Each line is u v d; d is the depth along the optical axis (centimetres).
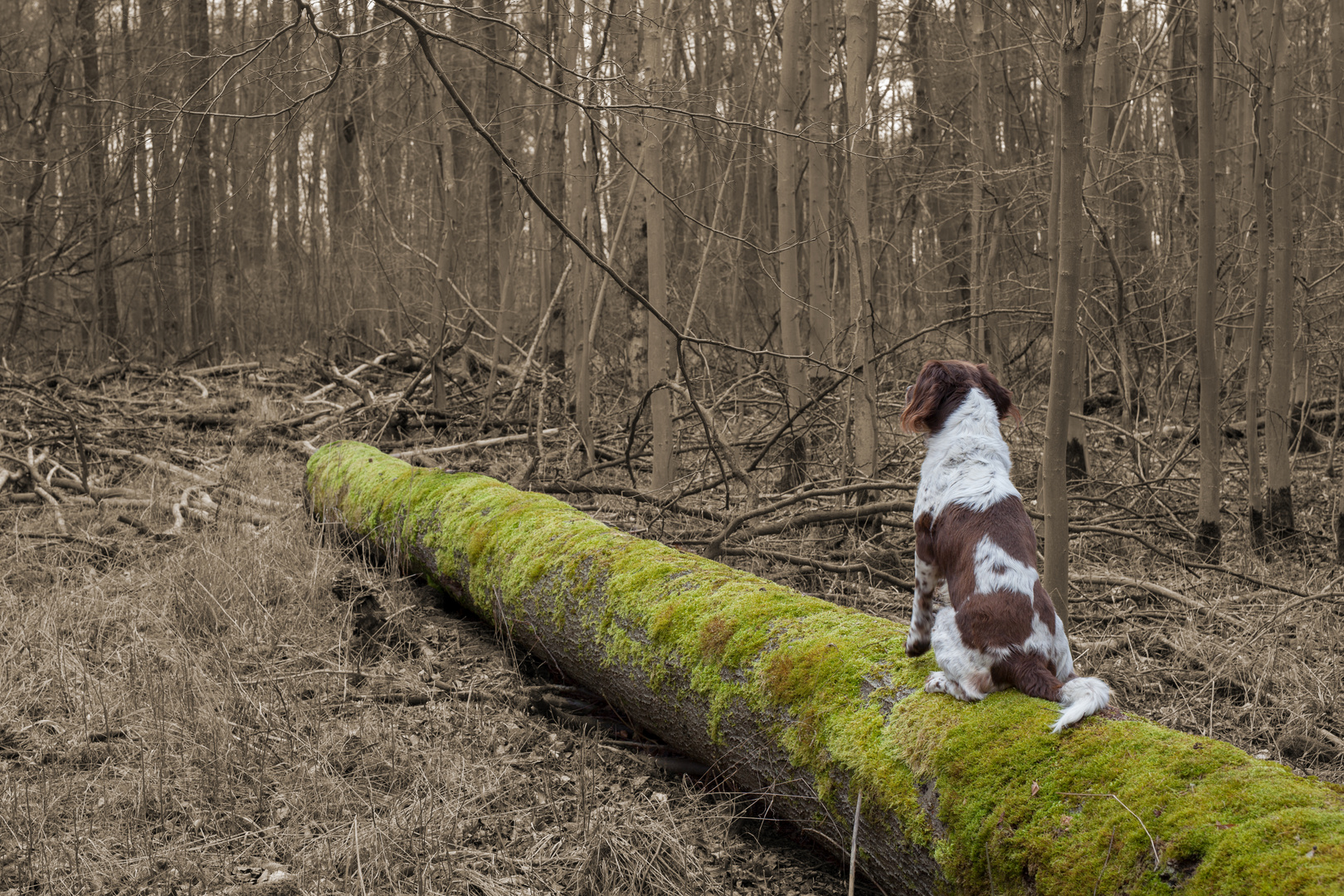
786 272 795
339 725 407
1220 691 466
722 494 862
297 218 2122
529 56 1155
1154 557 694
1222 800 213
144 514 748
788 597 368
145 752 379
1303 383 1020
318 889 296
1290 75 708
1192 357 1010
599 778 380
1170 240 1012
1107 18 794
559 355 1452
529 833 338
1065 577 442
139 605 538
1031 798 238
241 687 428
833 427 857
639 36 767
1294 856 192
